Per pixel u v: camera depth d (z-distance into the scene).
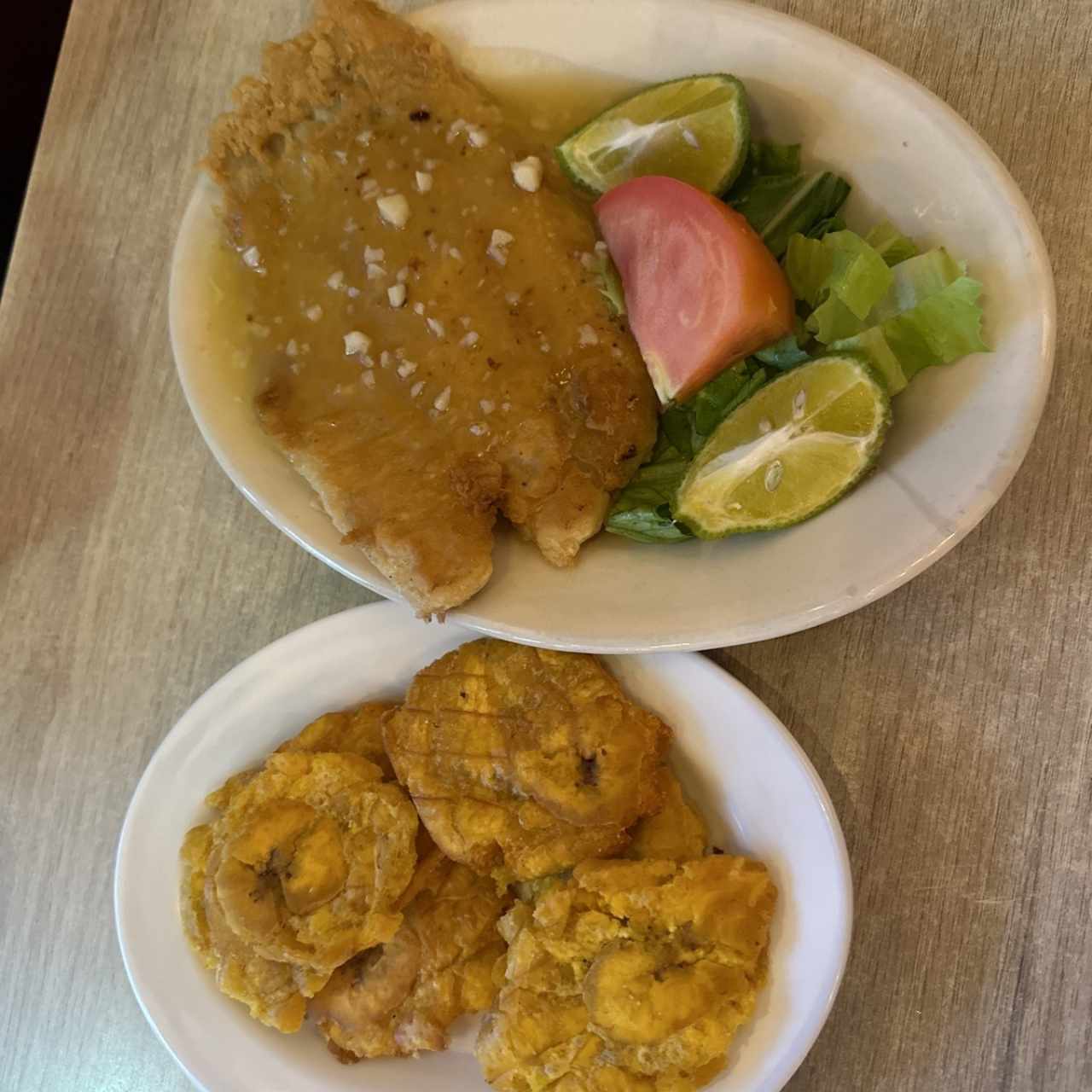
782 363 0.35
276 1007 0.37
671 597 0.34
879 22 0.37
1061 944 0.35
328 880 0.37
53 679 0.42
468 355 0.35
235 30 0.42
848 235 0.34
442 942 0.37
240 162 0.37
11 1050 0.41
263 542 0.41
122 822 0.41
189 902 0.38
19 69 0.48
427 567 0.34
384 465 0.35
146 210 0.42
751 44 0.34
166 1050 0.40
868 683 0.36
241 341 0.37
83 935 0.41
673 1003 0.33
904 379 0.33
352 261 0.36
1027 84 0.36
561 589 0.35
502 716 0.37
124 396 0.42
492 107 0.37
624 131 0.36
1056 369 0.35
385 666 0.39
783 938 0.35
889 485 0.33
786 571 0.33
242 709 0.39
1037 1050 0.35
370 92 0.36
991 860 0.35
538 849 0.36
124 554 0.41
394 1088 0.37
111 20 0.43
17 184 0.48
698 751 0.36
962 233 0.32
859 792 0.36
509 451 0.35
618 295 0.36
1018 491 0.36
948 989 0.35
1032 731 0.35
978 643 0.36
